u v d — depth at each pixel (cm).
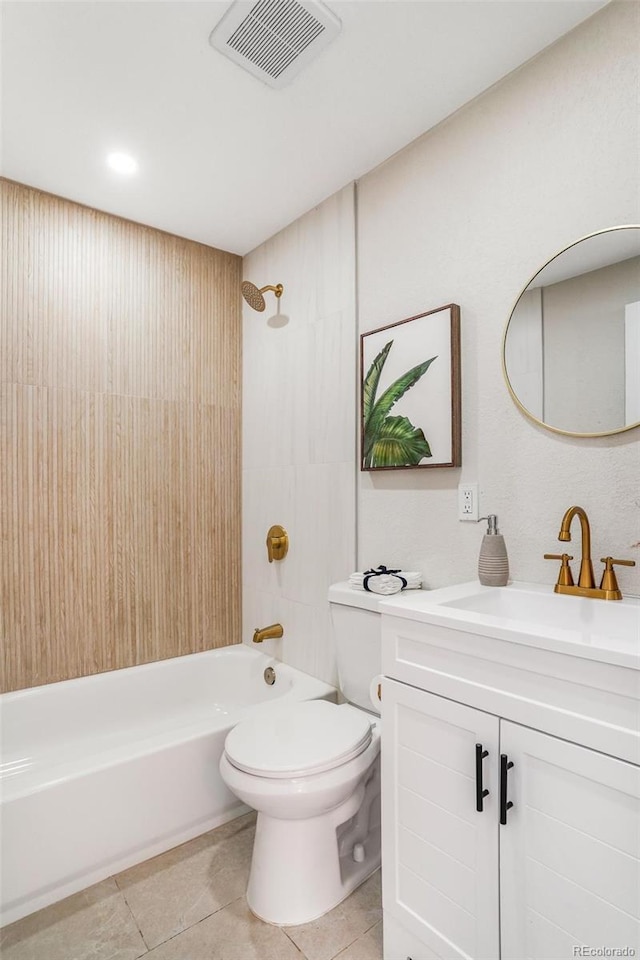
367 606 178
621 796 92
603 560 133
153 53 152
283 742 160
